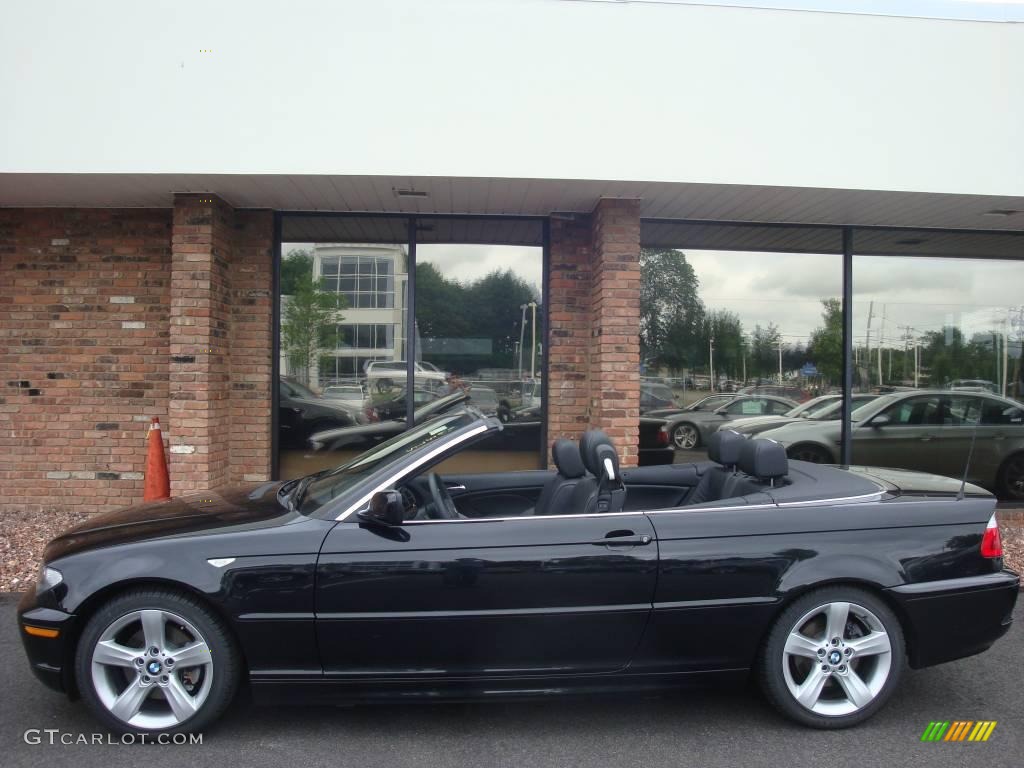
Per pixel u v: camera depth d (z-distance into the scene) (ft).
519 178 20.63
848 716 11.47
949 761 10.67
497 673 11.15
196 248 22.16
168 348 24.43
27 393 24.41
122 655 10.89
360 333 25.14
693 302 26.20
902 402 26.76
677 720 11.92
